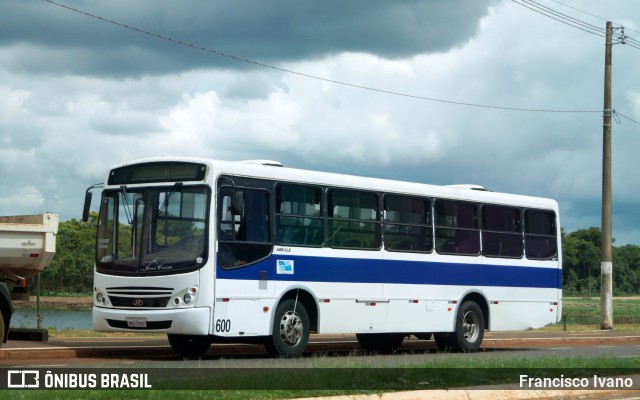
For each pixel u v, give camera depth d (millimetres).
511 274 25859
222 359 19188
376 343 25078
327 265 21297
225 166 19547
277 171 20547
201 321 18859
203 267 18984
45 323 37719
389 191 22969
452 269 24281
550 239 27188
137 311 19391
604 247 40875
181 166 19594
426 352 24531
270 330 20047
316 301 20984
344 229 21781
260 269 19922
